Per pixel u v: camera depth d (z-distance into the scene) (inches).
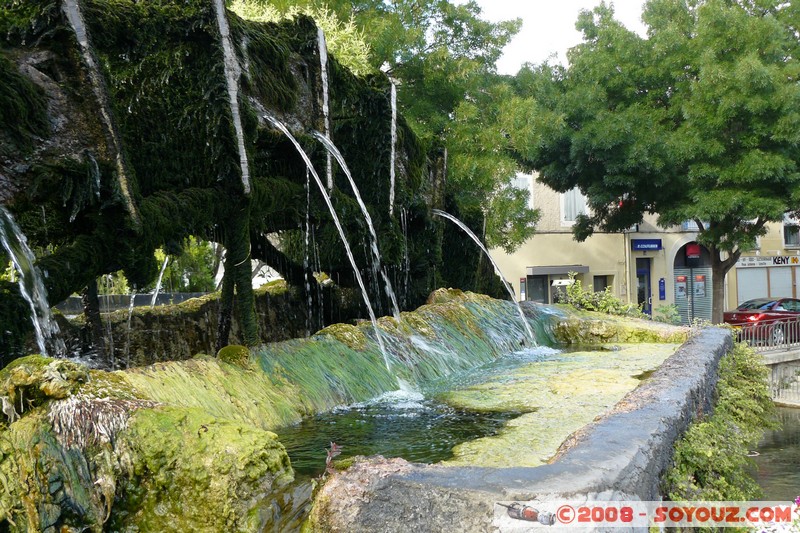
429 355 267.9
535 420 173.9
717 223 818.2
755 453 379.6
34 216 192.2
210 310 315.3
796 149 740.0
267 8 486.9
